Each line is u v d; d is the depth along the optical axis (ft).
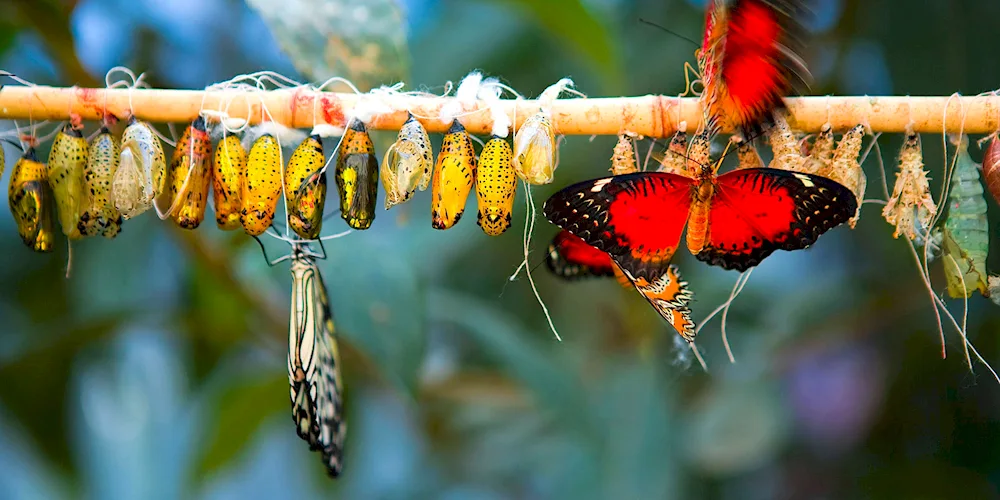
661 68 2.88
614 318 2.92
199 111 2.28
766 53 2.23
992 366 2.81
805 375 2.94
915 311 2.88
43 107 2.27
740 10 2.22
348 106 2.28
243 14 2.92
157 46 2.86
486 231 2.26
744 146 2.30
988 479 2.82
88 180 2.28
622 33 2.90
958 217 2.30
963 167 2.30
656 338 2.89
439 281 2.96
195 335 2.83
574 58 2.88
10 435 2.86
